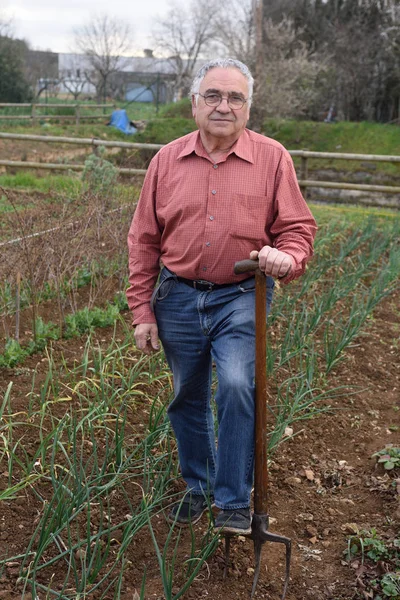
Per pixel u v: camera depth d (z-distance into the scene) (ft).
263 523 9.61
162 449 12.70
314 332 19.10
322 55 89.71
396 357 18.90
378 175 75.41
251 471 9.68
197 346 10.13
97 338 17.75
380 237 29.71
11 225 19.44
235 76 9.37
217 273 9.75
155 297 10.25
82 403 14.03
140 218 10.40
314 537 11.30
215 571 10.21
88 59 144.77
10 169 49.24
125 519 11.11
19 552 10.13
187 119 92.73
